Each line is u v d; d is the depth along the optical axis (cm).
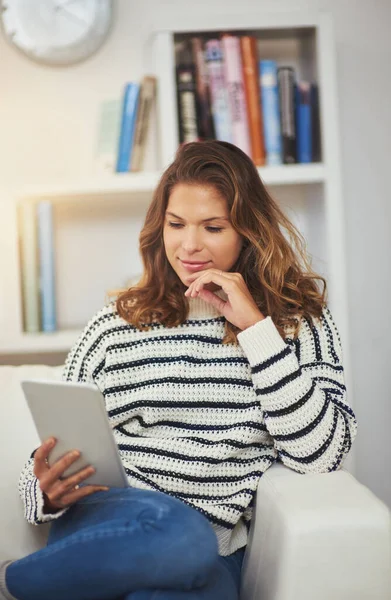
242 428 155
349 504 132
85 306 268
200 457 154
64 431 135
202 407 159
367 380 275
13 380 177
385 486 277
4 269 241
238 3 264
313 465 150
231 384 159
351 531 128
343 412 157
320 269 255
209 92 244
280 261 163
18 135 262
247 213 160
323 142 244
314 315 165
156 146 262
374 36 268
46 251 245
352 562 128
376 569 128
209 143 163
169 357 161
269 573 135
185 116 243
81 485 145
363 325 274
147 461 155
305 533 127
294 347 161
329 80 243
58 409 132
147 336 162
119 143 243
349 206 271
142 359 161
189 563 121
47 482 136
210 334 162
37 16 255
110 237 268
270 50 265
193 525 123
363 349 274
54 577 125
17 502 159
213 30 240
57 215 266
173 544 120
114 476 138
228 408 159
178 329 162
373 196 272
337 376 161
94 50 259
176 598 122
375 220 272
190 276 158
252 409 158
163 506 126
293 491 140
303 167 243
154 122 261
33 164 262
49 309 246
